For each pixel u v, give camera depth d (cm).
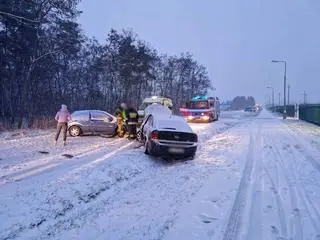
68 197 799
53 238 596
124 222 678
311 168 1189
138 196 861
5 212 685
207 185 962
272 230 644
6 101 3167
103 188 912
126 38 4494
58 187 856
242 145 1752
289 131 2569
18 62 3098
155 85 6131
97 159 1309
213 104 3756
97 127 2041
